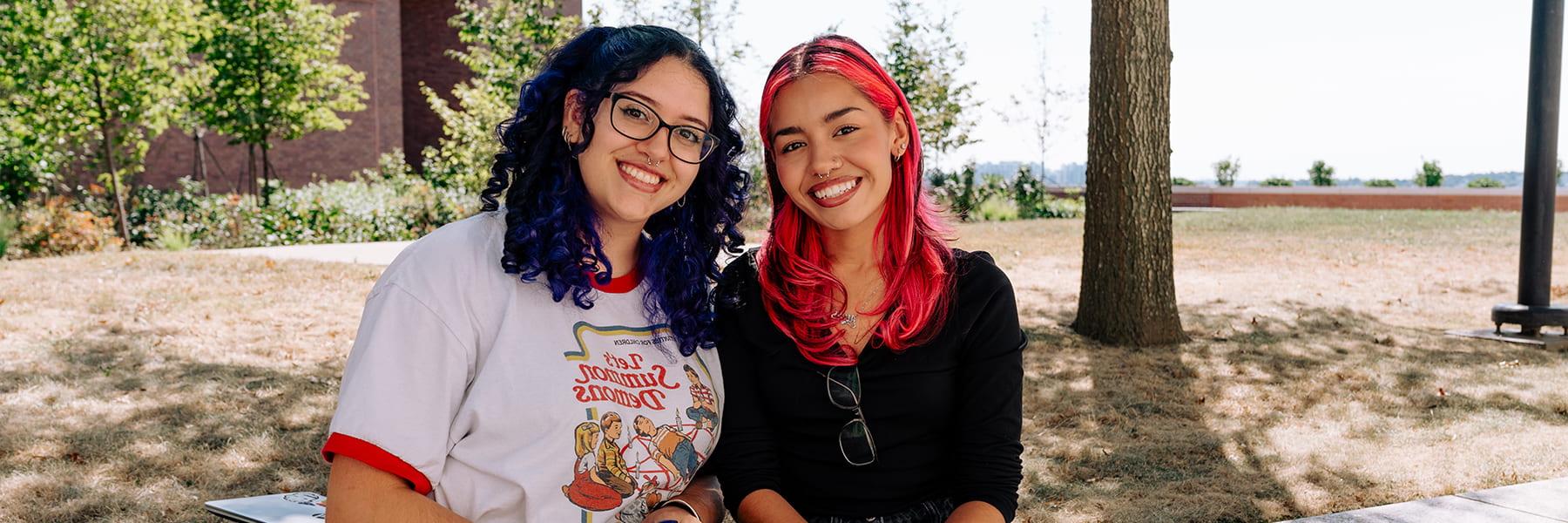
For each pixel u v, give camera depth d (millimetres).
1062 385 5801
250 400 5238
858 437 1834
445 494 1490
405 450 1396
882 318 1854
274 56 15234
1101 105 6887
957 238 1981
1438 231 15352
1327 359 6547
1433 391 5703
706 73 1657
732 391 1857
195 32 13539
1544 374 6156
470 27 15711
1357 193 26406
